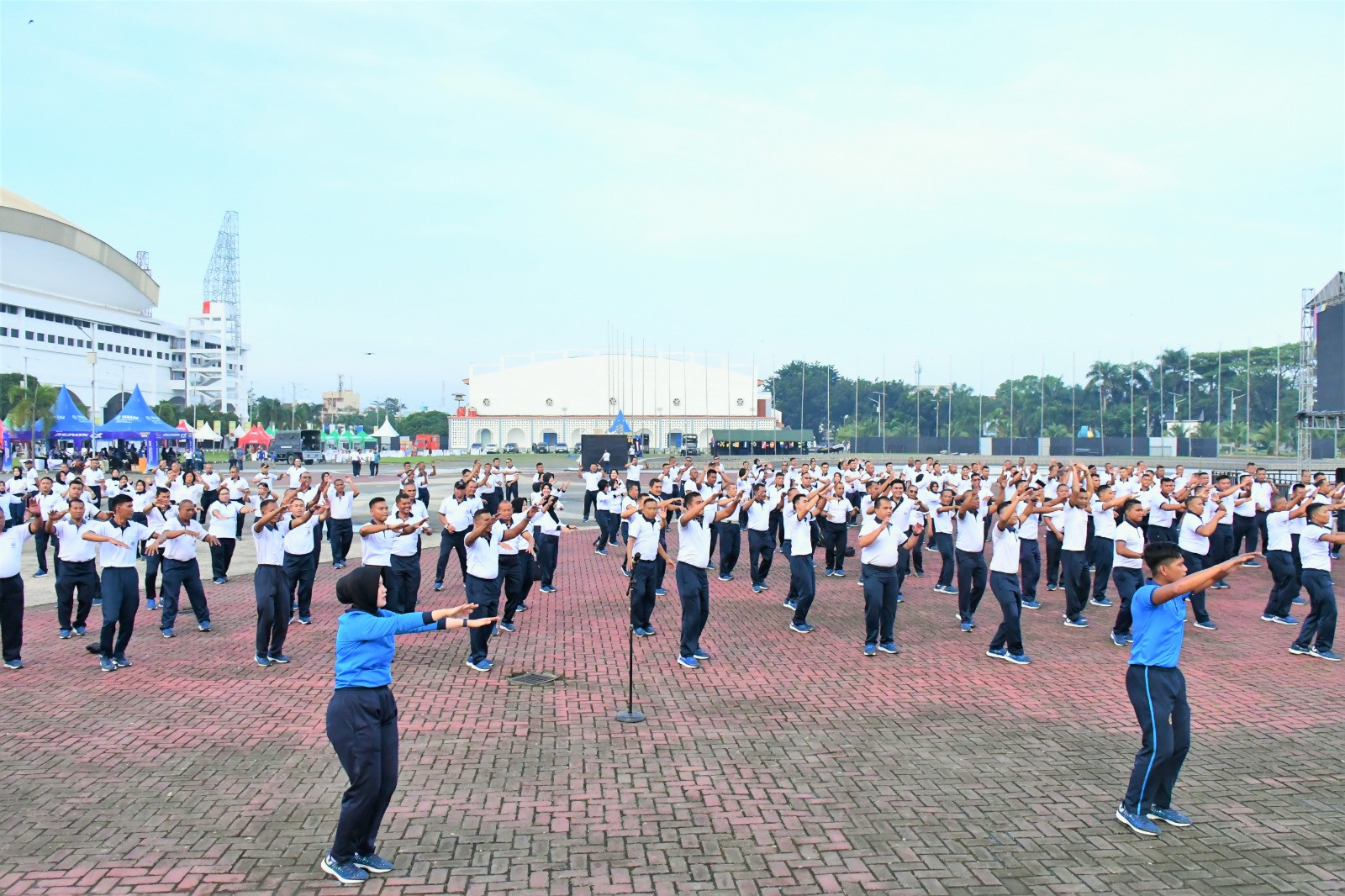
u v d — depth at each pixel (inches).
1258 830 218.4
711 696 329.4
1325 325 1022.4
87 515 413.4
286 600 370.3
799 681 350.9
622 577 617.9
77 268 4212.6
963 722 300.5
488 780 245.6
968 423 3786.9
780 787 242.5
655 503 430.3
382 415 5974.4
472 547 366.9
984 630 448.1
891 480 540.4
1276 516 459.8
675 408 3671.3
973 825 219.8
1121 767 259.3
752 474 737.0
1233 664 380.2
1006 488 703.7
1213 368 3213.6
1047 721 301.9
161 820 218.2
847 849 205.8
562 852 202.5
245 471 1932.8
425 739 279.3
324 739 278.7
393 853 201.6
